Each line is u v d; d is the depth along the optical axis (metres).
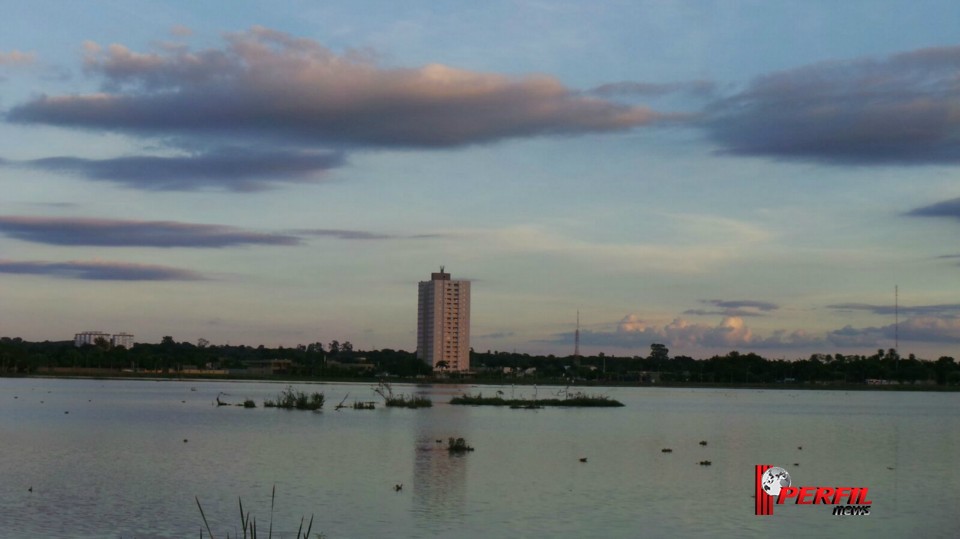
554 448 72.62
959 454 73.06
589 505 44.94
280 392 192.25
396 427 91.81
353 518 40.97
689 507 44.91
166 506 43.53
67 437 77.75
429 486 50.16
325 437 79.06
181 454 64.69
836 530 40.22
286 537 37.19
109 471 55.44
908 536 39.22
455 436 82.12
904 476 58.44
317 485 50.12
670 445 77.75
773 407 166.75
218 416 107.12
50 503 44.19
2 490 47.94
